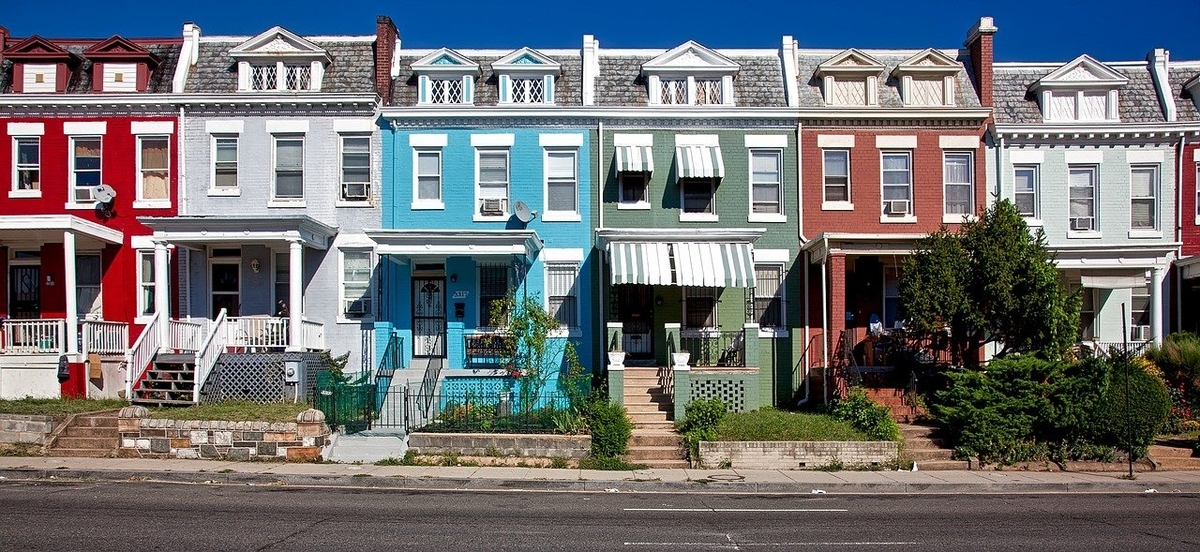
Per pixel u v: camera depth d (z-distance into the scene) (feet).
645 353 85.15
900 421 71.92
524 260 83.92
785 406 82.28
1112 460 64.39
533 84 87.30
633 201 85.76
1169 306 85.40
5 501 46.57
